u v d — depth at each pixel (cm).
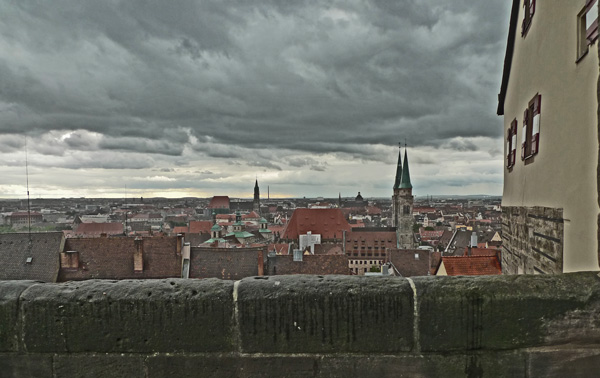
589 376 339
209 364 357
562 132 668
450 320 346
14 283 384
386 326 350
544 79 786
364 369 350
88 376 363
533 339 343
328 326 352
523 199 957
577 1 612
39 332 364
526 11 962
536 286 348
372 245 9031
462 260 2503
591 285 346
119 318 360
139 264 3503
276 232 12238
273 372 355
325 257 3866
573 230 609
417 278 365
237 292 360
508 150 1197
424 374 348
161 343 359
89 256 3556
